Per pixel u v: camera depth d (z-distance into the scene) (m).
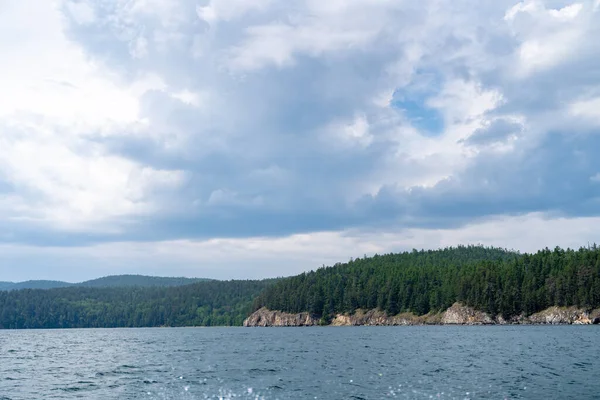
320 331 186.12
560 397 36.84
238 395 39.72
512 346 85.06
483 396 37.59
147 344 116.94
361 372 52.53
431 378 46.94
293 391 41.12
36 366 65.56
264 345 103.69
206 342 121.19
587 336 111.56
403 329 182.50
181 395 40.22
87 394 41.72
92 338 165.25
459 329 167.38
